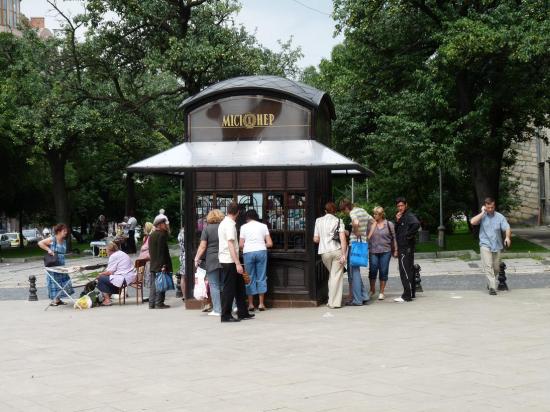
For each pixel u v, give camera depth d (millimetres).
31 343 11227
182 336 11484
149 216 60656
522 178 49750
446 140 27453
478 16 26125
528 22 25031
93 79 29703
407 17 29625
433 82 27875
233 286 12977
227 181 14898
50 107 31750
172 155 14602
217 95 14906
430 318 12469
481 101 27328
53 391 7887
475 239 34875
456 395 7109
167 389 7789
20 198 50750
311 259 14602
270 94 14797
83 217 64875
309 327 11969
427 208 35688
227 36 26812
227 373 8531
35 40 36500
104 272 16453
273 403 7012
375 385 7652
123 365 9234
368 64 30891
